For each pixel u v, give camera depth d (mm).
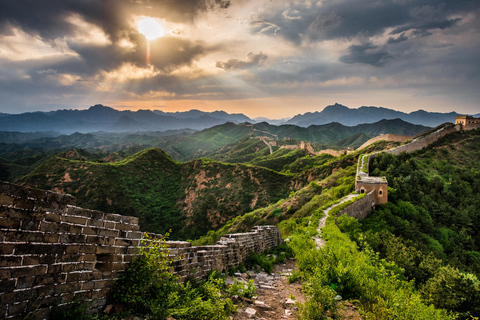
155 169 86125
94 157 138500
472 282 12672
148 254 5465
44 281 3824
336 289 7578
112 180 73812
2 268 3396
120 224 5203
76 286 4230
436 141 64312
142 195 74875
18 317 3490
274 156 140250
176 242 6625
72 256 4246
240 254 10352
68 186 71875
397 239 21531
